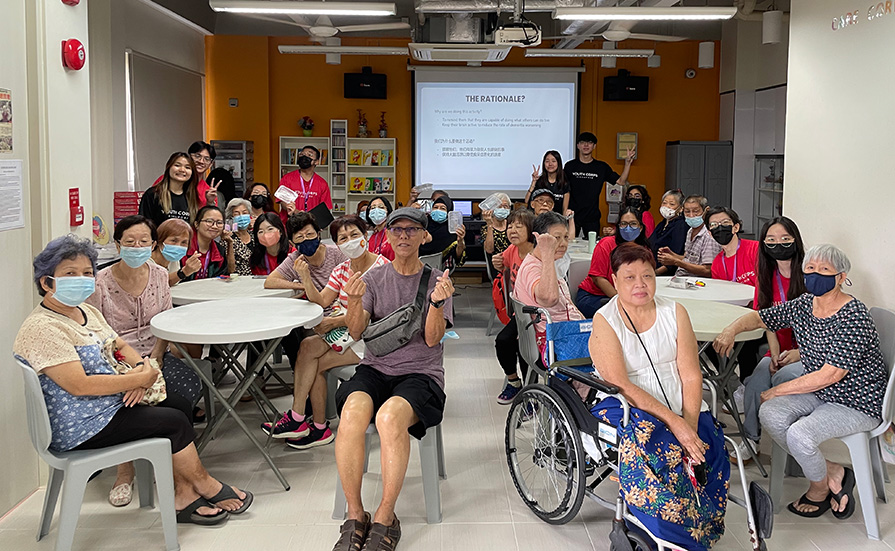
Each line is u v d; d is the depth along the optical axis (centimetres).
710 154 1009
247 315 341
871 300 392
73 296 259
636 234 528
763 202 982
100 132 675
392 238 309
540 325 343
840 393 295
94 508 316
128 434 274
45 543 284
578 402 286
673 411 268
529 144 1074
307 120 1041
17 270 317
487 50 802
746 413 345
